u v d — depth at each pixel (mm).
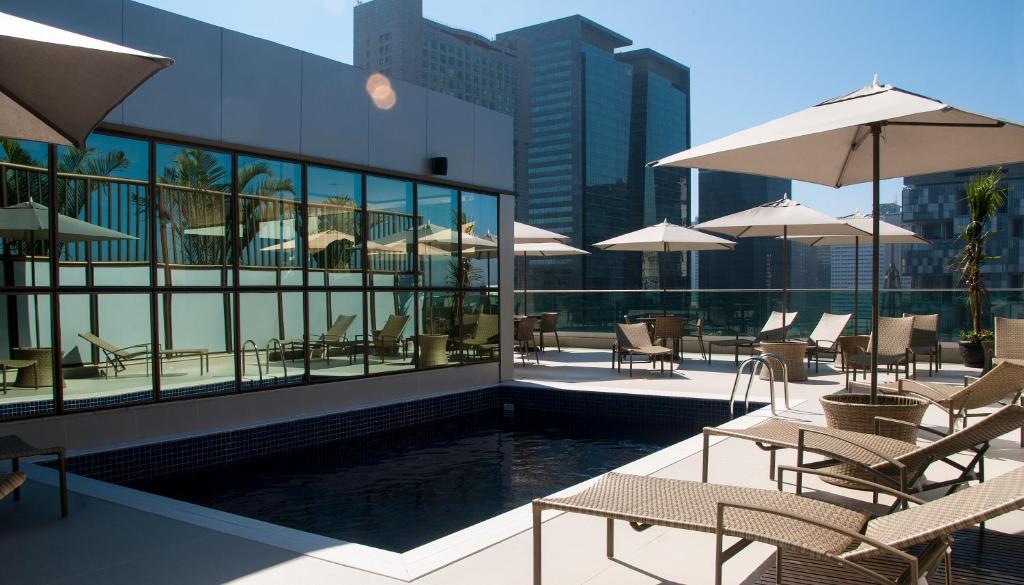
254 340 7328
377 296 8633
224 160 7062
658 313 14594
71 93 3408
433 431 8352
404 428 8555
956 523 2344
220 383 7016
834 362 10789
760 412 7172
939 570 2668
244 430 6875
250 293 7293
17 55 3100
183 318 6738
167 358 6605
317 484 5969
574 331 15383
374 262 8602
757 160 5234
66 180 5941
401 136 8797
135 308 6391
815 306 13273
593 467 6504
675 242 12758
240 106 7059
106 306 6199
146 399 6445
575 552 3449
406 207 9016
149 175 6484
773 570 2580
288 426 7270
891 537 2523
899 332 9547
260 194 7387
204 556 3449
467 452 7172
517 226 14344
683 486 3125
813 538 2504
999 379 5160
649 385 9562
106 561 3404
